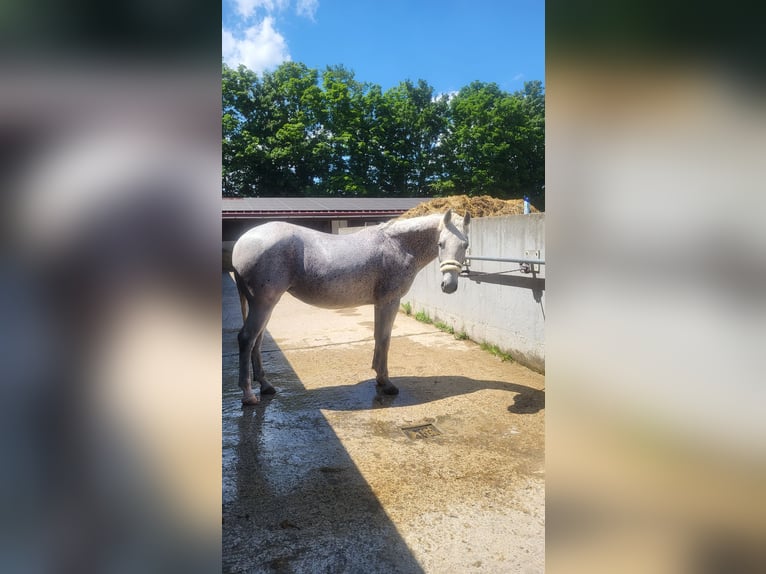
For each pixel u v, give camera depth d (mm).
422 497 2221
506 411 3287
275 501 2188
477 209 6977
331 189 27875
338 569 1722
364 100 30969
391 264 3418
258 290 3186
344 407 3404
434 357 4699
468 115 28562
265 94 30406
